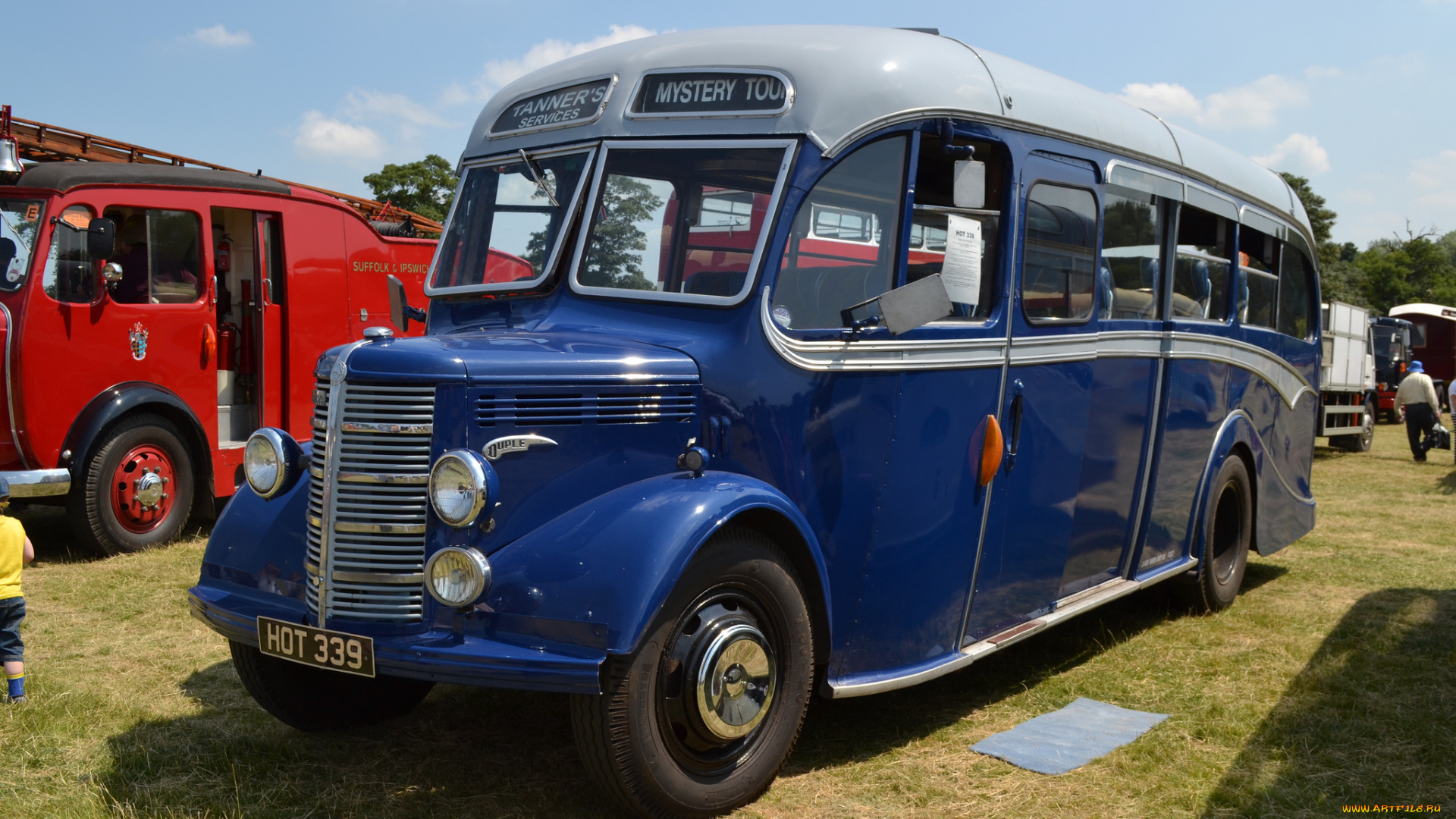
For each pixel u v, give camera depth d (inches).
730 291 152.6
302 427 374.0
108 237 299.9
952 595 176.9
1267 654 222.2
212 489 335.9
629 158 167.8
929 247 172.9
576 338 153.8
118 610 244.8
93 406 300.5
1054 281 194.1
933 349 168.2
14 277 291.1
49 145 352.8
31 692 185.2
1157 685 202.1
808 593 153.6
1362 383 756.0
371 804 143.6
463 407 133.0
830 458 156.4
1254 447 278.1
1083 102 205.6
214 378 337.4
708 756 139.7
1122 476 220.4
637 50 178.1
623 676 127.5
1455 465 653.9
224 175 349.1
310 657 135.2
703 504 134.4
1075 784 152.8
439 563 129.0
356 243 393.1
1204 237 253.8
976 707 188.4
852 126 157.9
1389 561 331.6
